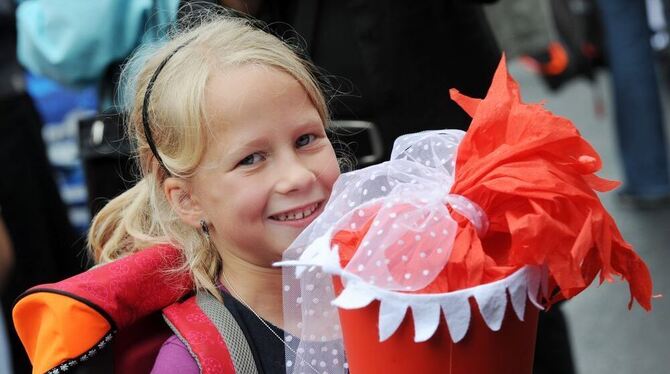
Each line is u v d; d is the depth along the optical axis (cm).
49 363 144
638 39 490
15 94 324
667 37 602
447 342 121
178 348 145
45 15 252
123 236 166
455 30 249
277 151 143
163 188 155
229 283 153
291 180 142
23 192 321
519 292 121
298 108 144
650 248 452
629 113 495
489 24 272
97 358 151
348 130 233
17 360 310
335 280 128
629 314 393
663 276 420
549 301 127
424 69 244
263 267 149
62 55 250
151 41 233
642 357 358
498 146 130
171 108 147
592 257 127
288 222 144
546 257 120
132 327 153
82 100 397
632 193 505
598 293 416
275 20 236
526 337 126
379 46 240
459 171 129
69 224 334
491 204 126
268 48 147
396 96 242
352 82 241
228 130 142
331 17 239
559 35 582
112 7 246
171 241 156
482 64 254
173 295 152
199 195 148
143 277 149
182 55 149
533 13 319
